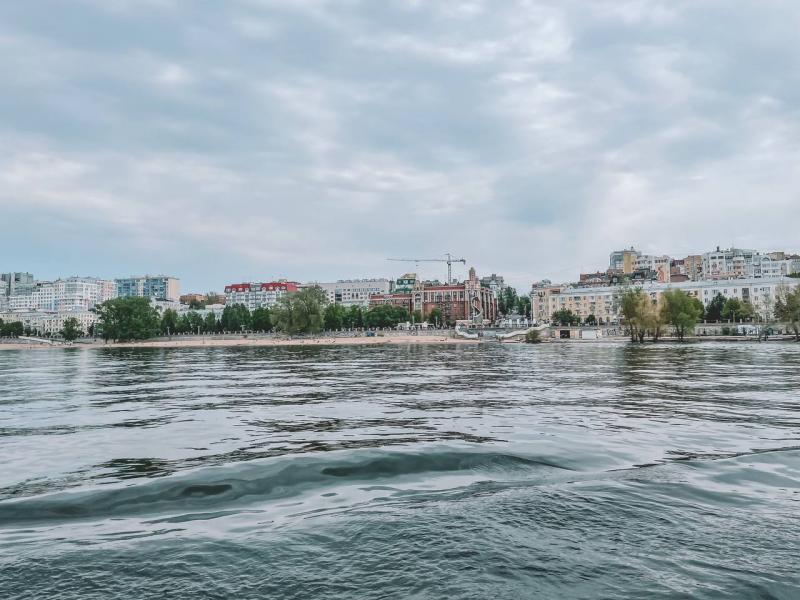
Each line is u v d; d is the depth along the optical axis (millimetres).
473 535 6145
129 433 13898
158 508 7504
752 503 7324
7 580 5184
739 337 124438
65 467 10078
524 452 10570
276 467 9500
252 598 4777
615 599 4680
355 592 4855
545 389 24391
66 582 5129
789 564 5367
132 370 46531
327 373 37438
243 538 6199
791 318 107125
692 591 4820
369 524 6578
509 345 115125
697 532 6215
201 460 10430
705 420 14906
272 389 26000
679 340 109875
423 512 7012
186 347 142000
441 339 157125
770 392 22328
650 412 16594
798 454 10453
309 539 6129
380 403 19859
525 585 4930
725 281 198250
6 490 8406
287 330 157625
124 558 5672
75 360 76062
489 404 19047
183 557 5668
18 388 29094
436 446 11094
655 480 8508
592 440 11914
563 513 6875
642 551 5680
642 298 106938
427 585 4957
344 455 10305
